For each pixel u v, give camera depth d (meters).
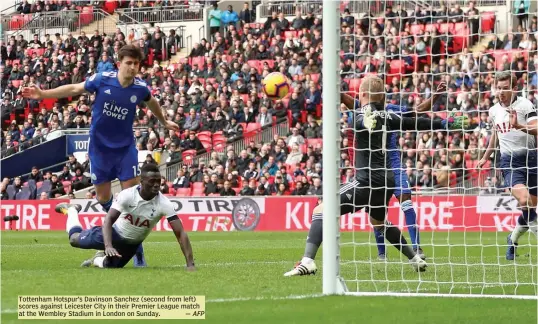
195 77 37.09
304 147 32.62
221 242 21.17
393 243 11.57
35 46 41.69
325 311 7.75
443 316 7.54
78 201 30.14
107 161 12.51
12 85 40.22
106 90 12.14
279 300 8.37
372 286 9.90
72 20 43.84
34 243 20.53
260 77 36.94
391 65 33.19
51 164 35.84
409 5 35.81
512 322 7.24
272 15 39.69
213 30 42.03
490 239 22.67
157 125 34.84
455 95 29.77
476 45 34.69
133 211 11.18
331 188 9.12
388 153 11.25
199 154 33.38
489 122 15.41
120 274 10.56
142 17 43.88
